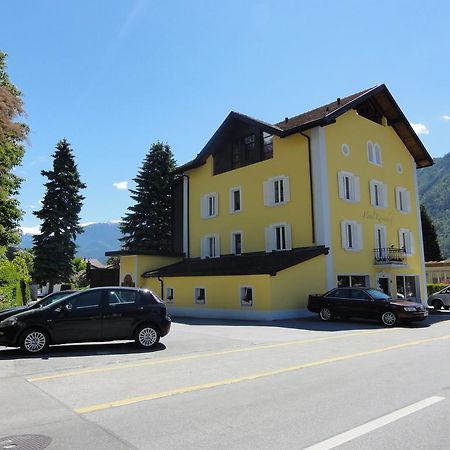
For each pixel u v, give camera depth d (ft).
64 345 42.91
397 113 99.81
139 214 149.59
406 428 18.16
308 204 83.87
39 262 141.38
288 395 23.45
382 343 43.45
